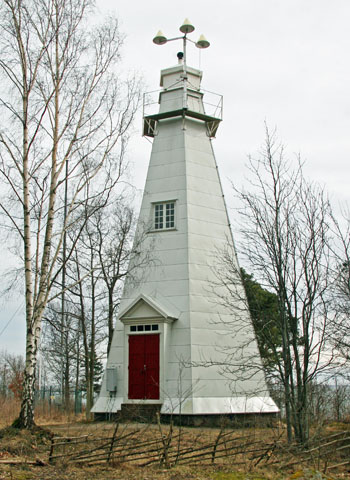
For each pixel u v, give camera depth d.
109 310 26.34
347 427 16.23
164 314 22.19
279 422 20.66
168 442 12.77
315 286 15.73
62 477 11.16
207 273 23.52
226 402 21.53
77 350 32.69
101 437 14.35
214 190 25.56
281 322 16.25
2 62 17.84
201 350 22.08
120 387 22.58
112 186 19.33
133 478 11.22
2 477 10.87
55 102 18.61
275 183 17.08
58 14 18.61
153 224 24.66
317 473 11.70
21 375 41.62
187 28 27.75
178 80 27.14
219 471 12.15
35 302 17.89
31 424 16.11
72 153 18.73
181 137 25.86
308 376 15.84
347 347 17.34
